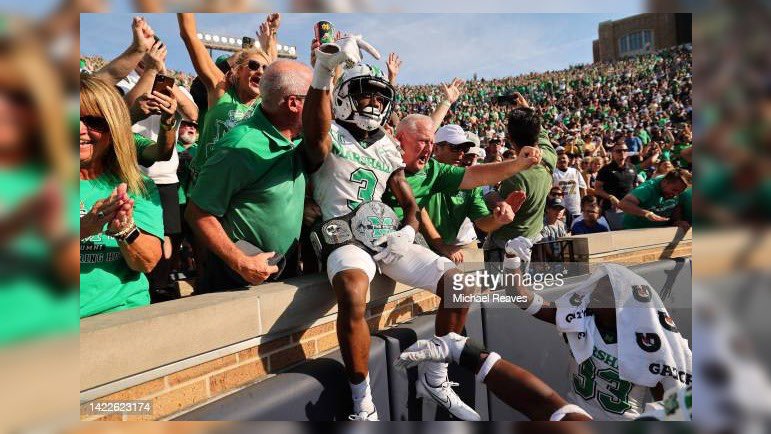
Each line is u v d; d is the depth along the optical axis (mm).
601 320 2408
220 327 1734
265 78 2201
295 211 2229
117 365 1411
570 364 2611
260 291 1992
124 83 3137
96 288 1770
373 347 2248
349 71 2297
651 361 2213
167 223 2848
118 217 1659
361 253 2180
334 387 2002
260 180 2109
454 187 2955
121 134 1826
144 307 1680
